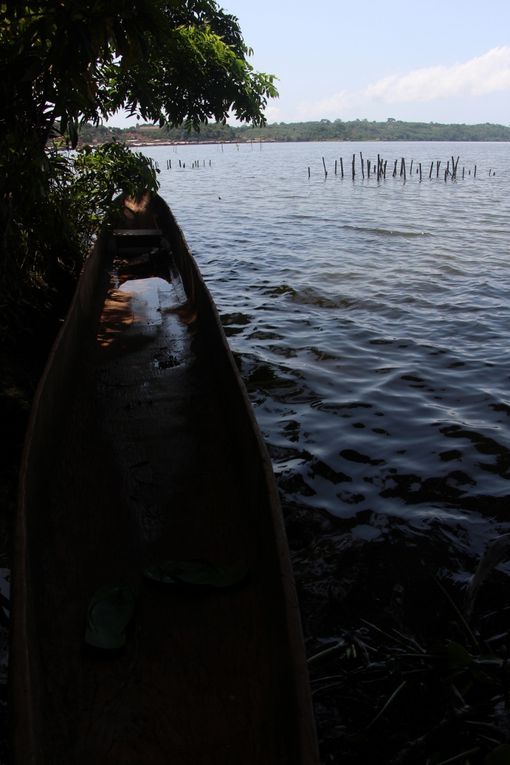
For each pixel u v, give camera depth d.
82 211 9.21
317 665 3.23
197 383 5.20
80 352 5.77
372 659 3.20
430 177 44.97
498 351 8.12
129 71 9.27
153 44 8.69
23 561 2.51
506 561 4.14
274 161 79.06
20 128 5.54
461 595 3.85
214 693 2.43
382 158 82.25
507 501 4.82
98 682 2.48
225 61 10.30
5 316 6.19
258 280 12.29
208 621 2.77
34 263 7.64
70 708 2.38
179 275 8.75
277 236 18.17
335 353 8.09
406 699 3.01
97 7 4.61
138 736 2.27
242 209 25.81
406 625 3.64
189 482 3.82
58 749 2.22
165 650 2.63
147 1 4.59
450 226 20.45
